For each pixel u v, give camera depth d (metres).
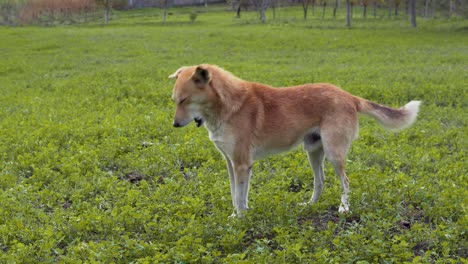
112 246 5.84
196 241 5.84
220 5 86.12
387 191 7.18
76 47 33.91
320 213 6.88
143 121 11.96
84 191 7.87
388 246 5.74
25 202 7.45
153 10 81.38
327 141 6.71
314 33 41.59
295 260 5.50
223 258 5.60
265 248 5.83
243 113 6.60
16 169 9.06
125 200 7.38
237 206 6.71
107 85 18.14
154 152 9.68
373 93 15.28
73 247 5.94
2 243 6.36
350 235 5.81
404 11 73.44
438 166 8.69
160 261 5.66
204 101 6.49
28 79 22.03
